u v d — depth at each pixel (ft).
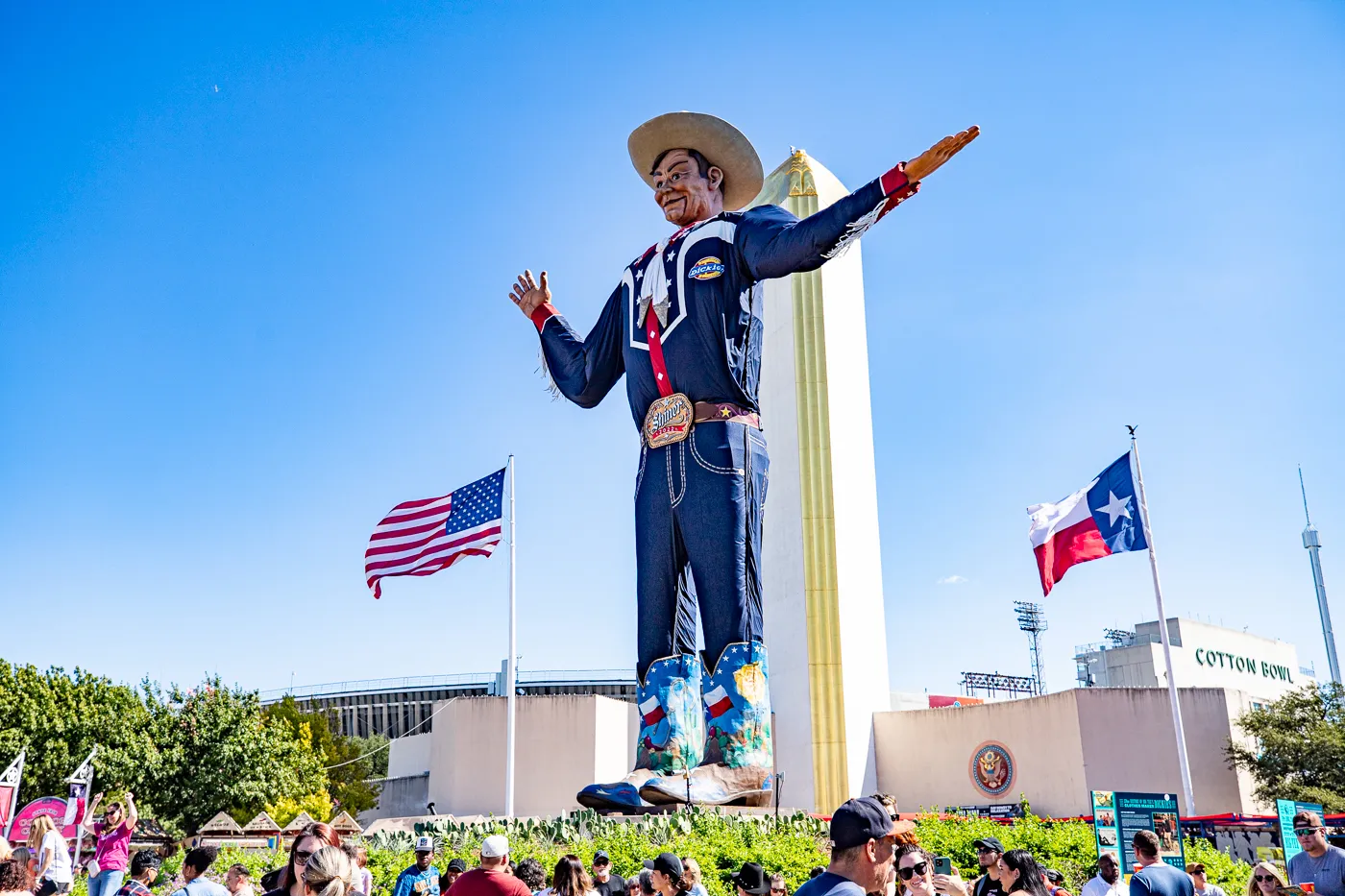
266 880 28.60
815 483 141.28
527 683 255.70
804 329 147.02
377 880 54.85
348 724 277.85
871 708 139.74
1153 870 31.30
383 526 100.22
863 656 139.33
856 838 17.30
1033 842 59.98
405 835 64.75
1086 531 99.86
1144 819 49.08
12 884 29.81
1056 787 134.21
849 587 139.64
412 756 173.68
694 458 77.56
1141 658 233.76
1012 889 26.71
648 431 80.48
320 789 184.55
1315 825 38.32
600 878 39.47
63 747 144.15
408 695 274.16
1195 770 139.33
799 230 72.54
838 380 146.20
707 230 80.02
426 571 97.35
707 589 76.33
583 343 87.61
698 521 76.69
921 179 67.72
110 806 50.42
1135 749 135.54
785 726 137.18
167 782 152.05
